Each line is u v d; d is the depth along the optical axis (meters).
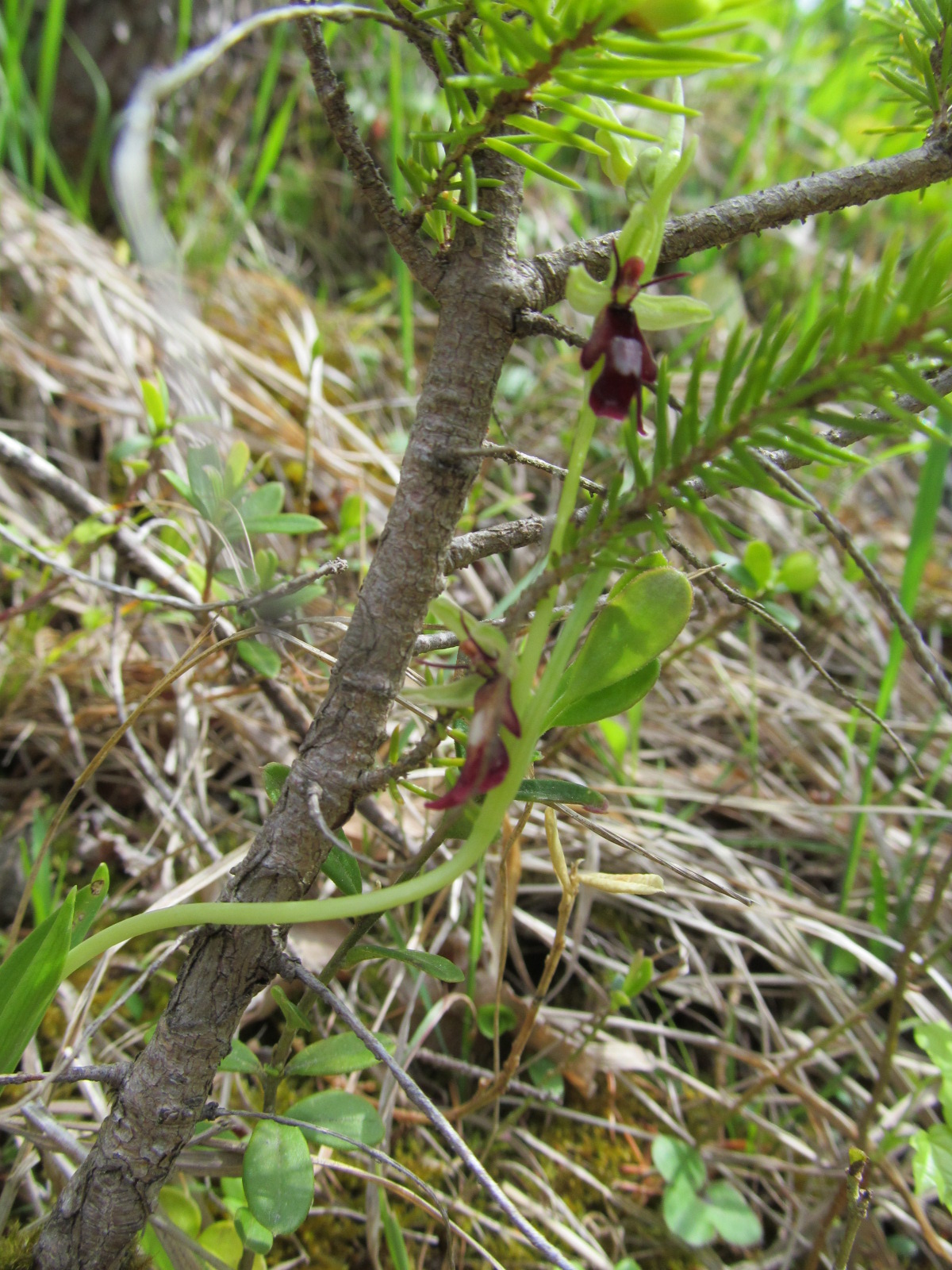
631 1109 0.21
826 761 0.31
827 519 0.10
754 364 0.08
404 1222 0.18
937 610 0.37
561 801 0.13
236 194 0.40
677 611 0.12
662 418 0.09
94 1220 0.12
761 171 0.49
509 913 0.17
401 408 0.37
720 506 0.36
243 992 0.11
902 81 0.13
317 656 0.16
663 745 0.31
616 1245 0.19
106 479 0.29
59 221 0.35
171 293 0.16
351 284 0.43
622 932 0.24
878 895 0.24
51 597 0.23
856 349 0.08
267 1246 0.13
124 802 0.24
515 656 0.10
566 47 0.08
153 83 0.08
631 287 0.09
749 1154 0.20
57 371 0.32
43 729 0.24
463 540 0.13
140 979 0.15
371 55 0.44
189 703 0.24
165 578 0.23
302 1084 0.19
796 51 0.49
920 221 0.49
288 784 0.11
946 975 0.25
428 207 0.10
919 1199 0.19
